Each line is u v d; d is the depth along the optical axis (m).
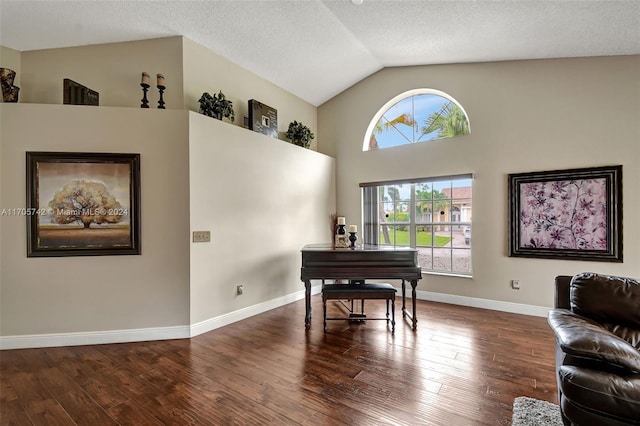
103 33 3.40
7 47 3.47
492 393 2.15
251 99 4.33
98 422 1.87
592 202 3.49
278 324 3.64
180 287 3.23
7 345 2.92
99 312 3.07
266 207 4.24
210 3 3.14
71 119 3.03
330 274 3.40
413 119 4.94
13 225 2.93
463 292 4.38
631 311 1.86
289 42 4.01
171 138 3.23
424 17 3.29
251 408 2.00
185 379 2.37
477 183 4.26
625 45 3.17
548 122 3.78
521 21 3.00
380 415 1.92
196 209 3.33
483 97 4.21
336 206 5.66
